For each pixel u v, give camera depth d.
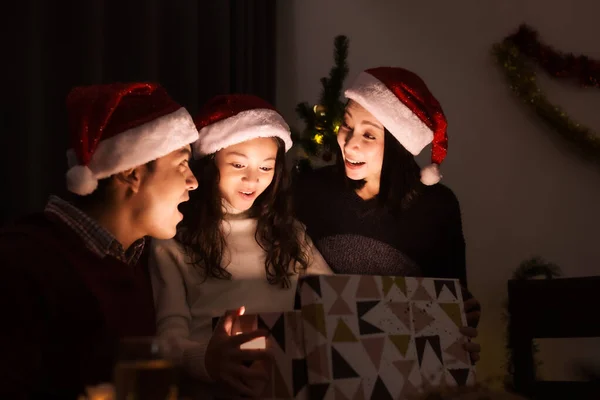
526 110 3.17
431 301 1.46
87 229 1.41
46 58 2.04
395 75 2.07
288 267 1.86
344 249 2.10
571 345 3.07
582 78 3.10
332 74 2.52
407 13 3.18
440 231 2.17
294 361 1.29
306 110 2.52
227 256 1.83
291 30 3.17
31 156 1.95
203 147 1.86
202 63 2.68
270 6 3.04
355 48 3.16
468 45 3.18
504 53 3.13
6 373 1.12
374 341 1.31
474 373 1.47
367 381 1.27
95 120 1.41
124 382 0.91
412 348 1.36
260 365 1.34
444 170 3.15
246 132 1.83
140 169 1.45
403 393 1.31
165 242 1.82
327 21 3.17
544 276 3.02
